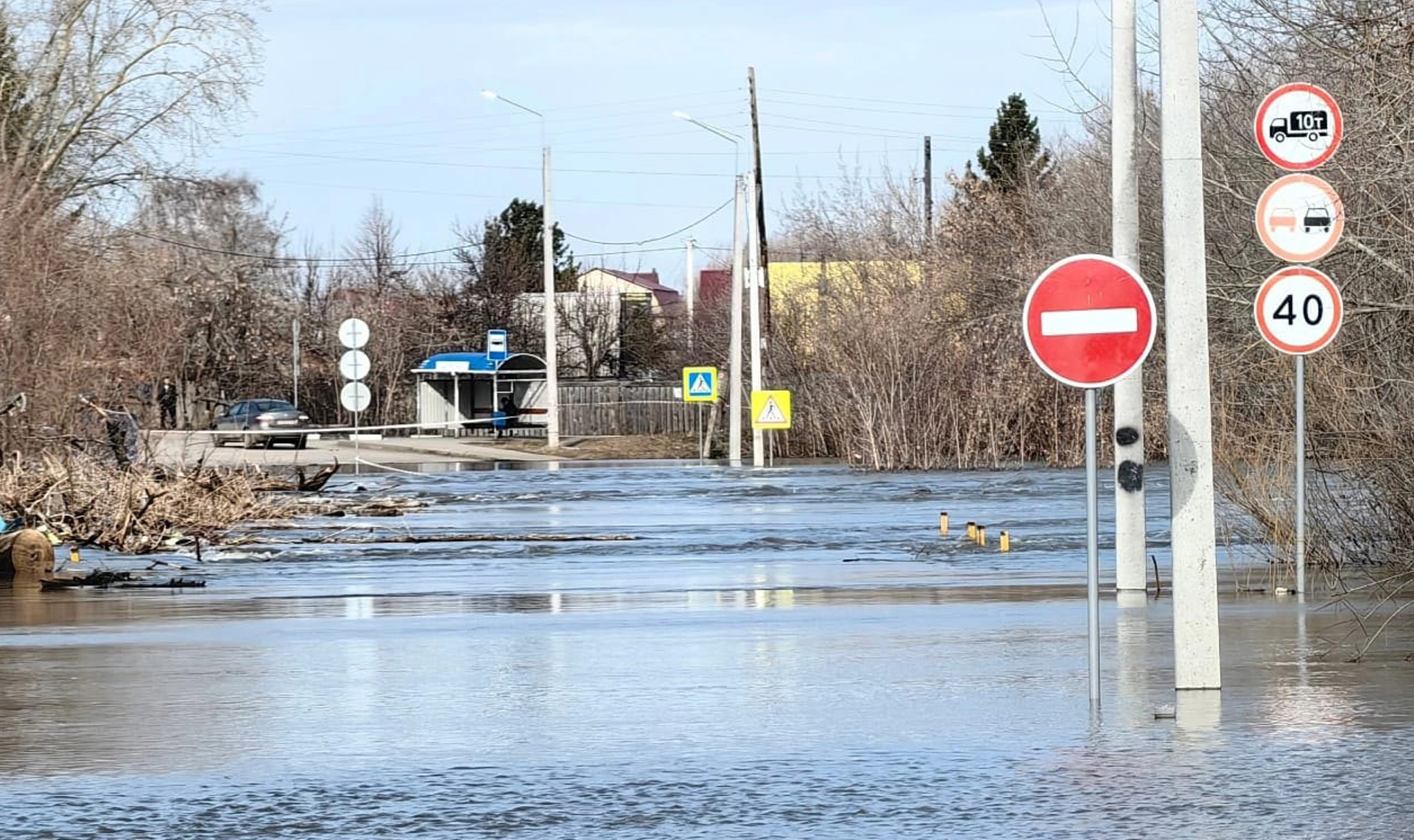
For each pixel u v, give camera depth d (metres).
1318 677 28.14
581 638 34.69
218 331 173.12
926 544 56.75
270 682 29.23
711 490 88.62
